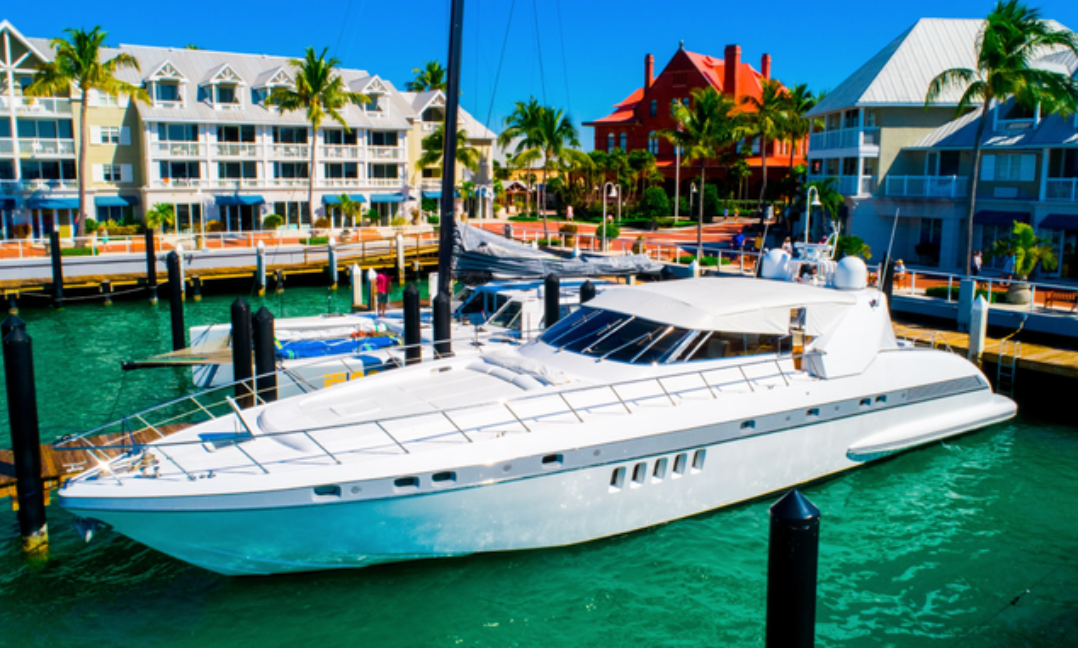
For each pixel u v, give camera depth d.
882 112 34.22
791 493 5.72
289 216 50.53
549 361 11.52
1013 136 30.22
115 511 8.59
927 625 9.12
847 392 11.95
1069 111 25.47
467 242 21.03
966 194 31.25
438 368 11.65
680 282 12.78
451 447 9.25
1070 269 27.89
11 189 42.50
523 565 10.11
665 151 66.94
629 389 10.65
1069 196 27.84
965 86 33.94
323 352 16.30
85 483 8.81
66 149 44.34
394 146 54.41
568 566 10.17
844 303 12.06
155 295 29.53
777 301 11.58
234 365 13.63
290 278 35.62
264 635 8.87
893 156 34.44
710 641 8.82
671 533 10.81
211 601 9.43
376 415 10.01
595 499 10.09
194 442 8.97
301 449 9.26
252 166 49.31
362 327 18.44
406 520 9.23
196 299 31.17
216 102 47.72
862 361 12.16
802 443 11.67
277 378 14.14
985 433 15.00
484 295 18.94
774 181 63.06
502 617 9.19
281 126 49.69
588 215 59.38
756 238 38.34
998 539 11.09
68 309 28.72
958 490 12.59
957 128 33.12
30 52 43.06
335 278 33.84
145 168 45.94
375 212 51.97
